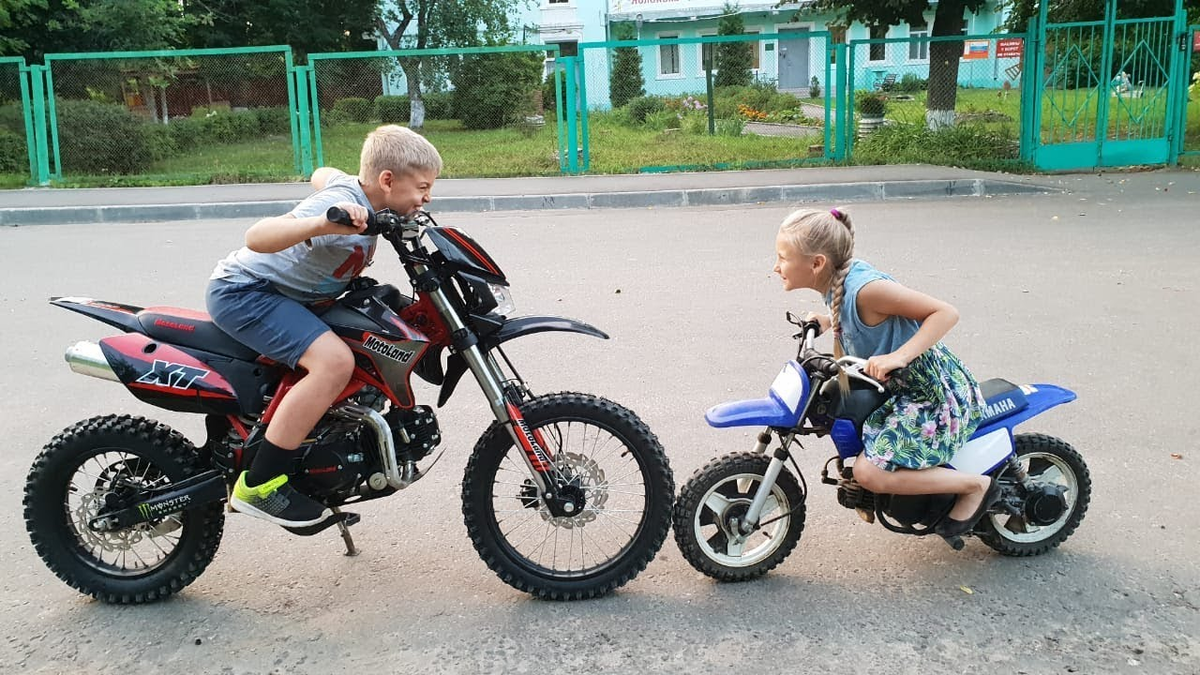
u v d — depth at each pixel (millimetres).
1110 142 15844
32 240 10953
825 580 3719
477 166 16234
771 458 3672
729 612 3504
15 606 3596
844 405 3504
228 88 17531
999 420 3660
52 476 3512
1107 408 5359
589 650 3279
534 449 3484
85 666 3223
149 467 3609
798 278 3504
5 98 16250
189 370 3400
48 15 18578
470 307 3438
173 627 3457
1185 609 3447
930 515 3600
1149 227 10656
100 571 3594
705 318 7363
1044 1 15195
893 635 3332
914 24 17391
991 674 3100
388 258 9633
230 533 4176
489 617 3502
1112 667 3123
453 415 5465
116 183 15312
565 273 8961
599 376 6098
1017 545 3818
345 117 17625
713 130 19391
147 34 19375
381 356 3320
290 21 24969
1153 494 4336
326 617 3512
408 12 27172
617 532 4191
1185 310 7273
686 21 36719
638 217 12266
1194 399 5469
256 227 3115
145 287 8445
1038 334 6742
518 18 33438
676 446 4980
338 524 3830
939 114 17359
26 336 7008
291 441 3281
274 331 3281
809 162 15906
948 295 7820
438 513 4332
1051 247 9672
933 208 12453
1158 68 15656
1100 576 3682
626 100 19250
